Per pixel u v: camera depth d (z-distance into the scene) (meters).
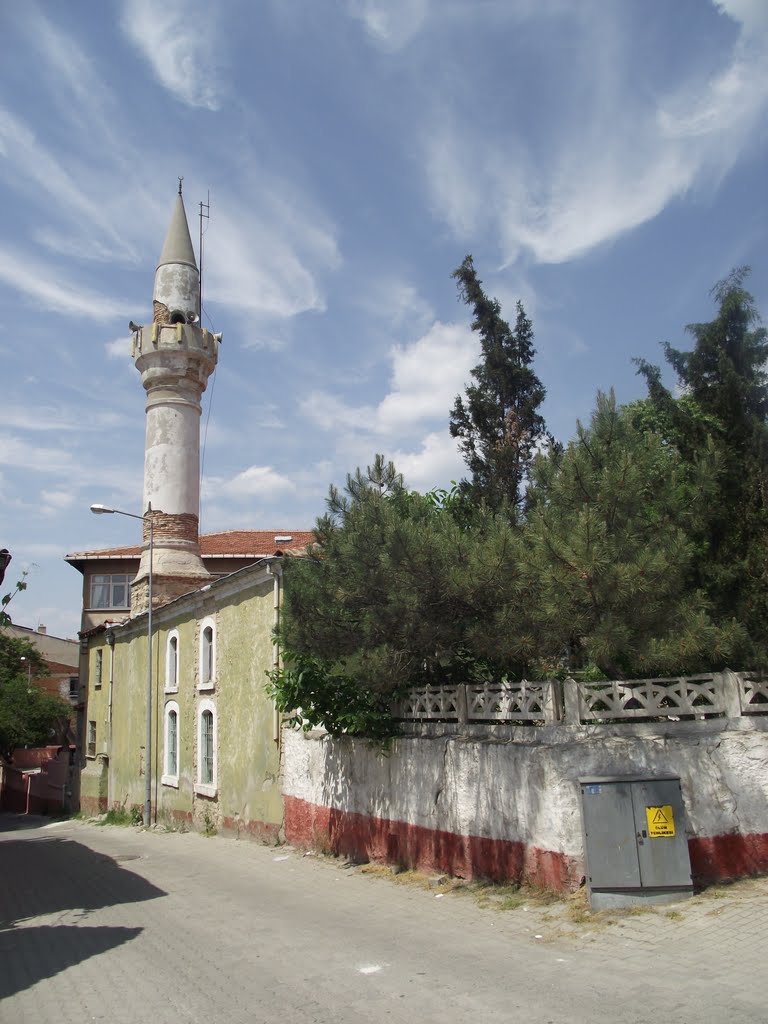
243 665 18.20
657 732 8.88
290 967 7.32
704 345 10.06
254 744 17.34
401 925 8.66
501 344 18.23
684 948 6.83
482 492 16.06
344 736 13.31
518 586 9.16
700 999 5.72
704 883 8.27
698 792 8.48
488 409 17.59
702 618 8.34
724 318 9.97
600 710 9.17
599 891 8.08
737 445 9.70
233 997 6.54
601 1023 5.45
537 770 9.02
